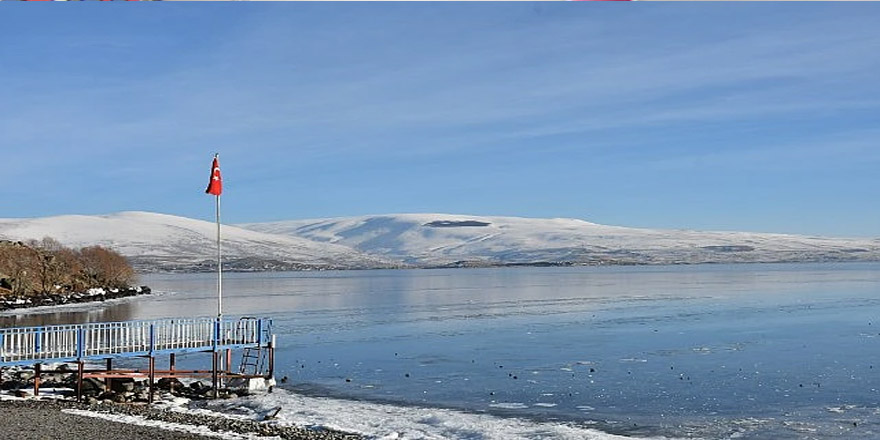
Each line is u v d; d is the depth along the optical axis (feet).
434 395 124.16
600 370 147.64
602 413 110.11
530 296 402.52
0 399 108.78
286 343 194.29
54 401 108.78
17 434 84.99
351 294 445.37
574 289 478.18
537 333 214.69
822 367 148.15
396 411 110.42
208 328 130.11
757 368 147.84
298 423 99.81
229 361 130.62
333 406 113.80
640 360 159.94
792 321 238.89
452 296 411.75
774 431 99.30
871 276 618.03
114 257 486.79
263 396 122.11
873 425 102.12
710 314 269.64
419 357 167.84
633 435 97.40
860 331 208.33
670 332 213.25
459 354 172.14
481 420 104.78
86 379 118.32
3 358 111.34
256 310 313.12
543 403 117.39
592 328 227.40
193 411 106.01
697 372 143.95
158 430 89.35
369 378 140.87
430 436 93.61
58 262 420.36
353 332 220.84
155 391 119.65
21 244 409.28
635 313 279.49
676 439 95.30
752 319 247.70
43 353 116.06
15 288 363.15
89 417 96.02
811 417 106.93
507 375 143.02
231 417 102.78
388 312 298.15
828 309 282.36
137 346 127.95
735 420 105.40
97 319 264.11
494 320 257.75
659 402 117.50
